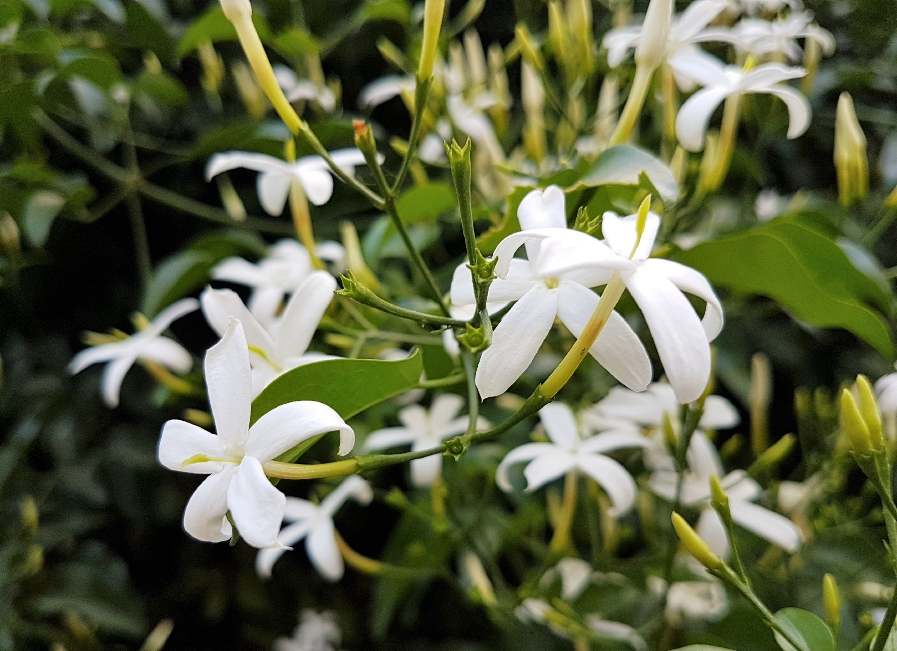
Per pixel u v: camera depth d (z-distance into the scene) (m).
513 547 0.27
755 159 0.25
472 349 0.15
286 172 0.19
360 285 0.15
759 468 0.21
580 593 0.23
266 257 0.27
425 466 0.22
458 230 0.28
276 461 0.14
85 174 0.32
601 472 0.19
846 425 0.13
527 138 0.24
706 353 0.12
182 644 0.34
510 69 0.32
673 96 0.22
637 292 0.12
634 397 0.21
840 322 0.18
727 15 0.24
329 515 0.23
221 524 0.13
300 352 0.17
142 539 0.33
